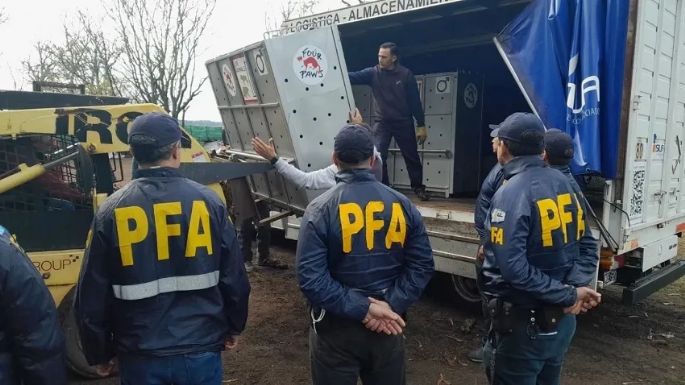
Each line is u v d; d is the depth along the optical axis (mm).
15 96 4465
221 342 2250
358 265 2352
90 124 3498
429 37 6668
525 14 4234
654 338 4836
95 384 3848
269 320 5188
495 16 5930
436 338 4789
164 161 2201
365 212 2355
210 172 3824
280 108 4223
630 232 4266
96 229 2100
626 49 3951
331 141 4262
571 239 2584
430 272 2471
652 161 4598
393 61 5703
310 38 4133
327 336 2410
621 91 3973
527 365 2576
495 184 3738
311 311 2479
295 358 4387
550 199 2520
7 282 1828
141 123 2178
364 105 7117
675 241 5250
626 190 4133
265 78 4289
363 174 2422
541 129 2629
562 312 2510
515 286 2438
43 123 3422
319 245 2344
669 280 4969
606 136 4016
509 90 7125
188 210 2145
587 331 4988
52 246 3590
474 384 3973
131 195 2121
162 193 2139
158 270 2100
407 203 2467
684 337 4871
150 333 2090
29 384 1913
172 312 2121
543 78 4121
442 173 6625
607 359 4398
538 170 2596
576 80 3986
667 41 4617
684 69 4977
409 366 4254
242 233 6652
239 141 5465
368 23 6023
